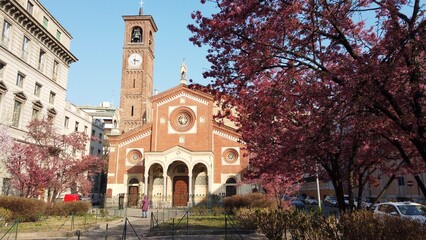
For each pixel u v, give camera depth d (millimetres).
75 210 29438
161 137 45656
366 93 8617
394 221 8812
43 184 27969
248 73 10906
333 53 10203
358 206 15203
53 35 42031
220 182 43812
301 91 10891
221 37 10570
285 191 29188
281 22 9602
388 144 13141
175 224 22719
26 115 35750
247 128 14086
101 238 18234
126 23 62438
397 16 8914
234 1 10031
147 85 60000
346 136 11500
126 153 45969
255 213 18469
